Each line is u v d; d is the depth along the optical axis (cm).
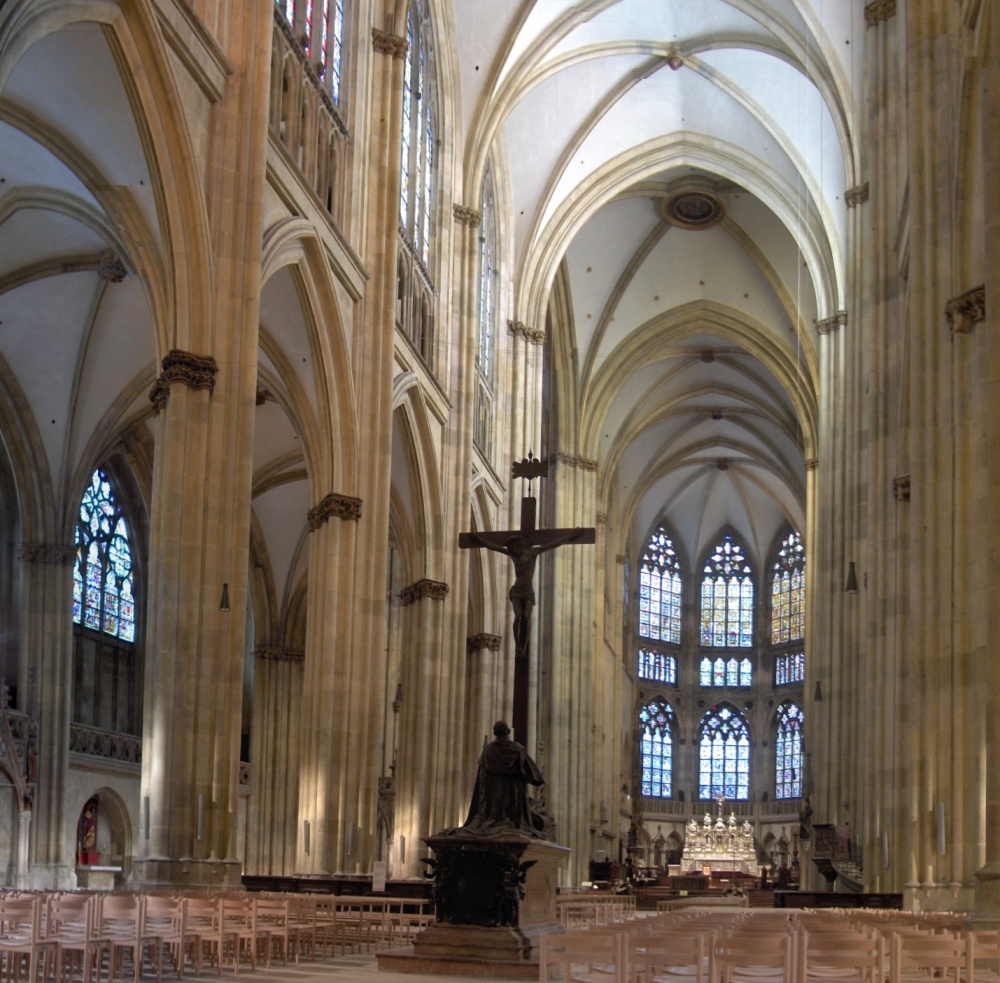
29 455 3366
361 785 2839
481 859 1593
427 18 3772
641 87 4834
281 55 2600
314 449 2925
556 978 1434
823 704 4600
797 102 4619
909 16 2553
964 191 2269
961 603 2262
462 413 3897
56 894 1568
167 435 2152
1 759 3156
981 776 2091
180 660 2094
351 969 1571
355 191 3014
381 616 2947
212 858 2070
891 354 3222
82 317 3178
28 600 3369
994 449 1714
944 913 1911
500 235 4731
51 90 2130
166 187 2164
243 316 2252
